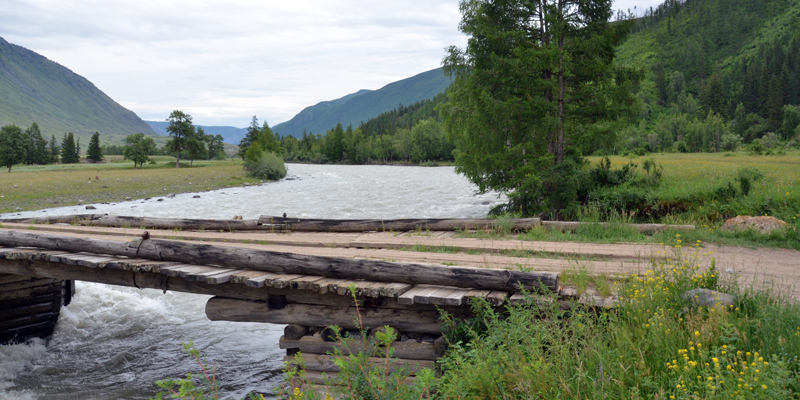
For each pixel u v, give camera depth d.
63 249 8.66
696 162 35.31
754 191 14.57
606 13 18.19
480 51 18.91
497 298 5.80
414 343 6.34
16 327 9.92
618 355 4.35
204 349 9.45
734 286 5.68
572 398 3.92
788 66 195.50
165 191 45.44
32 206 33.56
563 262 7.92
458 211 28.28
